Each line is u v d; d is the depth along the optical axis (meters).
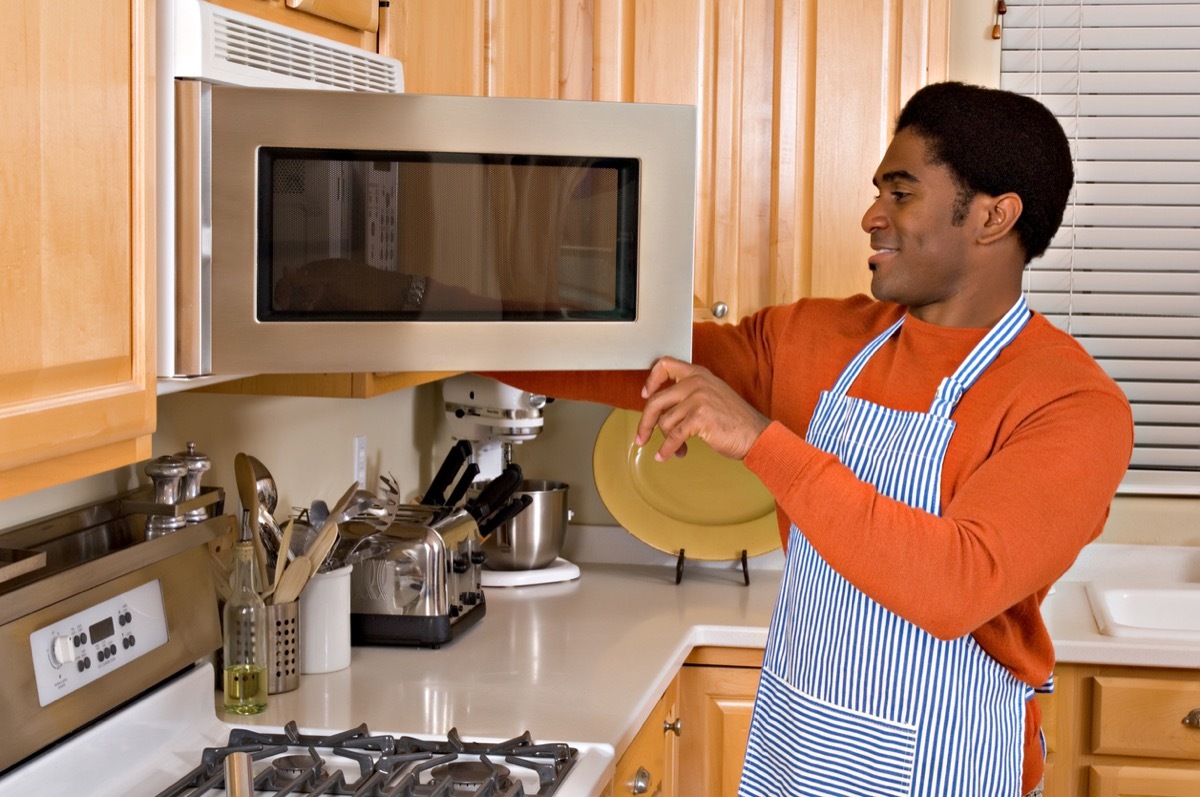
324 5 1.40
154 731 1.44
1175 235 2.70
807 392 1.55
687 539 2.52
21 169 0.92
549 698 1.69
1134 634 2.14
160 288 1.18
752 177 2.32
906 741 1.38
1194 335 2.71
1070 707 2.15
